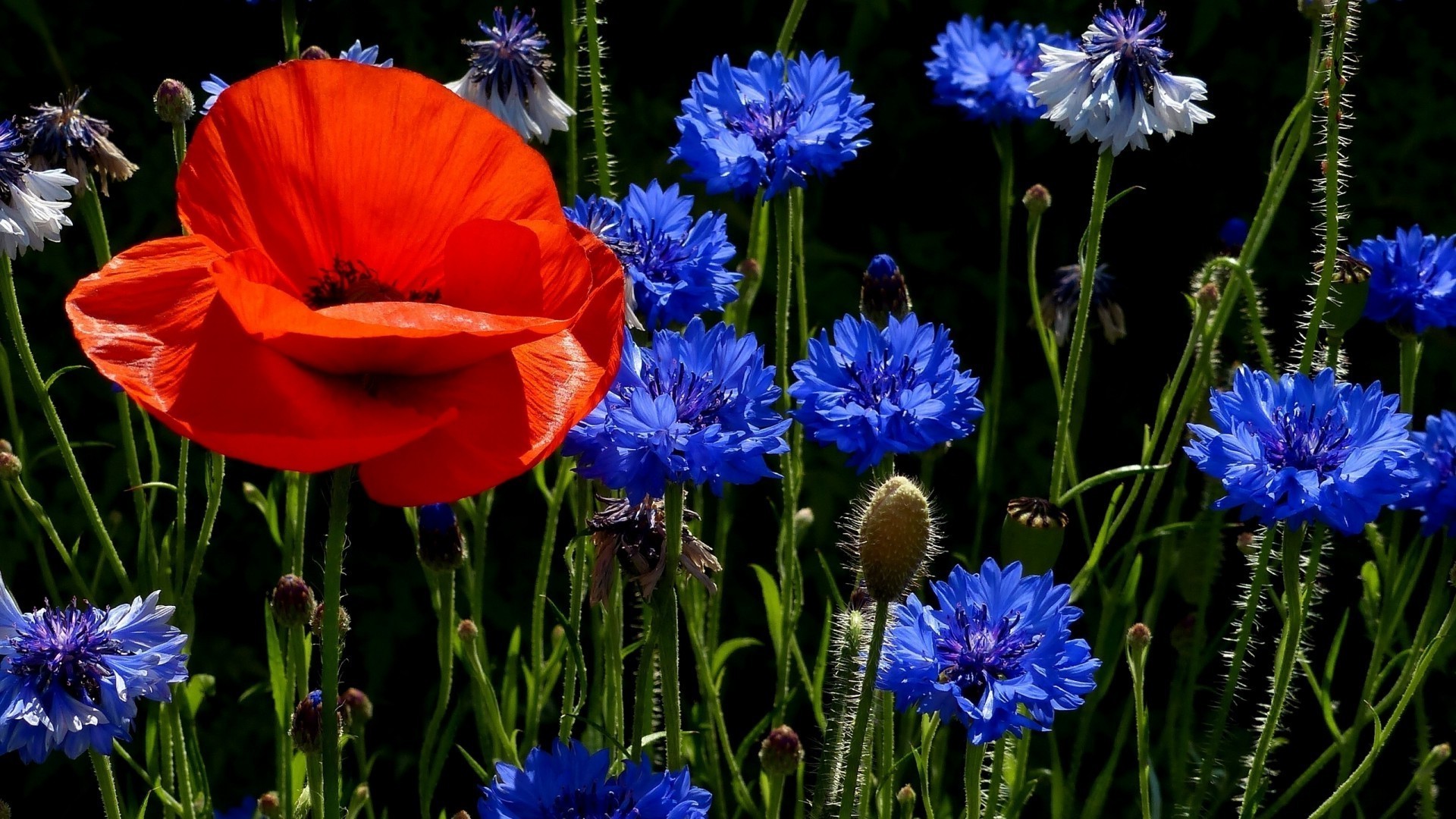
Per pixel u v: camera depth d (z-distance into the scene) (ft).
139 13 4.07
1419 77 4.31
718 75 3.29
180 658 2.94
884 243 4.26
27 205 3.06
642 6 4.33
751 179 3.23
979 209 4.33
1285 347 4.34
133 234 3.99
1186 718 3.35
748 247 3.40
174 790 3.17
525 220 2.72
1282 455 2.99
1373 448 2.98
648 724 3.11
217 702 3.91
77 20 3.99
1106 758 3.85
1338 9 3.07
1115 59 3.18
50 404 3.10
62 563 3.82
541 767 2.83
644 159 4.16
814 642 3.94
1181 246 4.31
